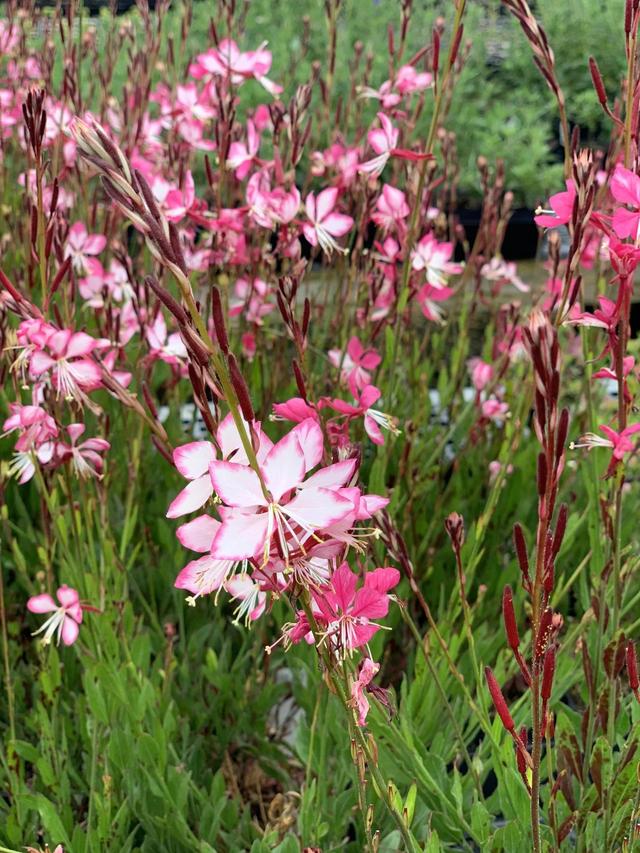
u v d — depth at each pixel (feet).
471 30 4.98
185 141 2.08
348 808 1.41
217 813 1.38
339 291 2.06
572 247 0.96
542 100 4.95
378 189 1.81
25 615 1.92
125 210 0.66
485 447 2.07
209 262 1.76
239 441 0.77
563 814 1.29
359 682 0.86
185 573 0.80
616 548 1.22
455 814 1.33
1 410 1.97
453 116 4.34
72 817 1.41
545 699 0.87
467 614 1.24
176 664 1.60
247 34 4.79
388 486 1.97
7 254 2.15
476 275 2.11
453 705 1.62
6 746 1.58
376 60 4.10
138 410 1.09
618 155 1.66
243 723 1.67
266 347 2.16
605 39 4.95
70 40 1.87
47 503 1.48
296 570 0.79
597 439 1.10
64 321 1.35
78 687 1.75
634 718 1.36
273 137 1.75
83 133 0.65
